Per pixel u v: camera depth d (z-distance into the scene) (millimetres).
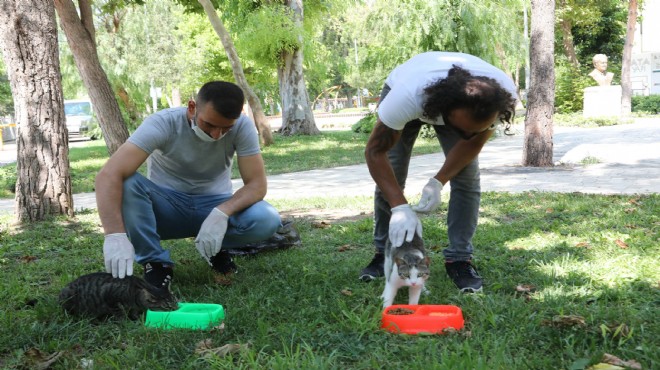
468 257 4355
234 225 4398
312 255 5426
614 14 38562
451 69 3379
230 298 4039
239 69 20453
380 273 4547
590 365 2811
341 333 3279
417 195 9008
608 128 22797
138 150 4070
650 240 5398
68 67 27016
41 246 6496
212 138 4098
